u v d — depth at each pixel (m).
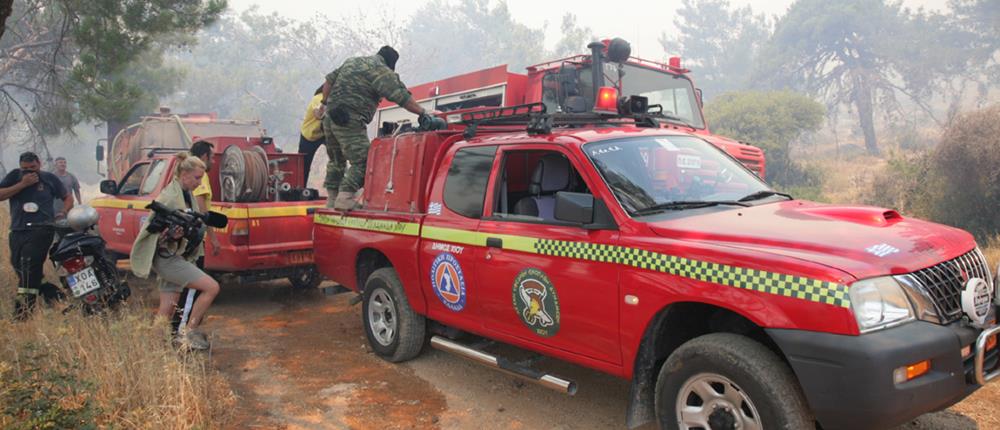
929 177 15.62
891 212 3.80
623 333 3.75
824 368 2.94
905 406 2.90
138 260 5.50
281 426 4.49
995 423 4.07
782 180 28.36
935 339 2.99
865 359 2.84
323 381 5.37
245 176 7.62
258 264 7.46
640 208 3.95
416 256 5.32
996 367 3.35
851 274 2.96
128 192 9.12
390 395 5.04
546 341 4.30
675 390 3.53
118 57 12.42
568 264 4.05
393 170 5.80
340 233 6.33
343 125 6.68
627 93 9.61
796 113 29.55
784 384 3.12
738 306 3.22
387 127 6.38
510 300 4.49
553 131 4.77
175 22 13.12
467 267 4.84
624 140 4.50
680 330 3.80
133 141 14.38
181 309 6.00
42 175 7.06
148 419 3.88
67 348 4.52
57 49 13.10
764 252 3.24
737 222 3.69
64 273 6.79
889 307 3.00
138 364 4.42
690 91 10.59
